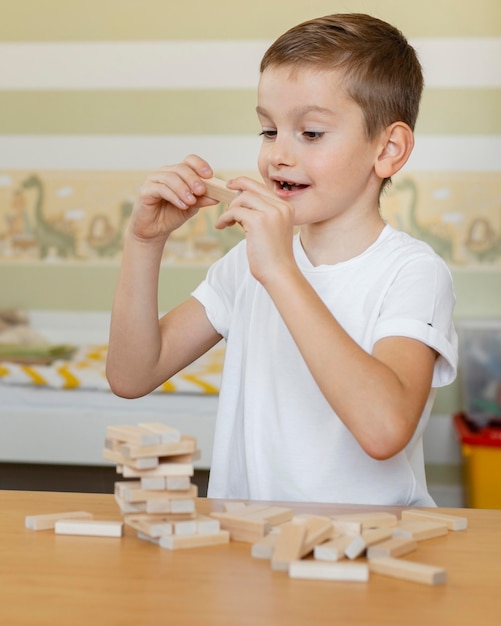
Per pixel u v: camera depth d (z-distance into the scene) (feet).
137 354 4.11
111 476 9.95
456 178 10.03
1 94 10.56
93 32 10.41
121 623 2.04
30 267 10.64
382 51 3.89
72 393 9.10
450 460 9.85
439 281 3.86
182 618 2.07
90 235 10.56
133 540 2.70
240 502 3.13
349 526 2.73
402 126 3.98
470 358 9.21
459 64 9.95
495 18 9.88
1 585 2.27
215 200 3.67
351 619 2.07
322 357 3.13
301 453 3.92
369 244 4.10
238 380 4.32
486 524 2.95
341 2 10.09
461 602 2.18
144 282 4.05
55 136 10.54
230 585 2.29
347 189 3.84
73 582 2.30
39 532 2.78
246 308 4.37
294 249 4.27
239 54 10.27
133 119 10.45
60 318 10.62
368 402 3.08
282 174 3.77
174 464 2.69
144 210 3.83
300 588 2.27
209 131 10.37
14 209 10.64
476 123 9.97
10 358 9.55
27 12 10.45
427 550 2.63
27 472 10.03
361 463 3.84
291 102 3.71
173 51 10.34
